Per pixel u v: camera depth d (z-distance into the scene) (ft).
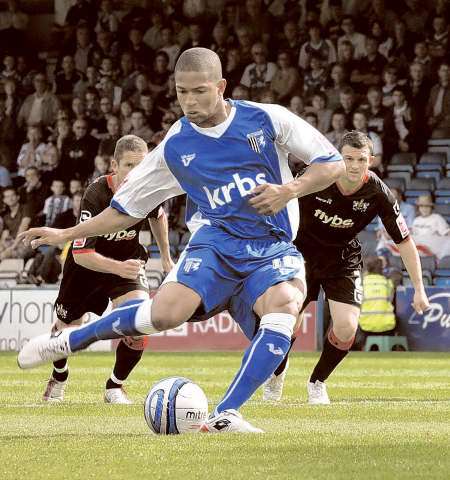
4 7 196.85
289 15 166.20
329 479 26.76
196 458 30.09
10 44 187.21
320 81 160.45
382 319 122.62
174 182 38.60
